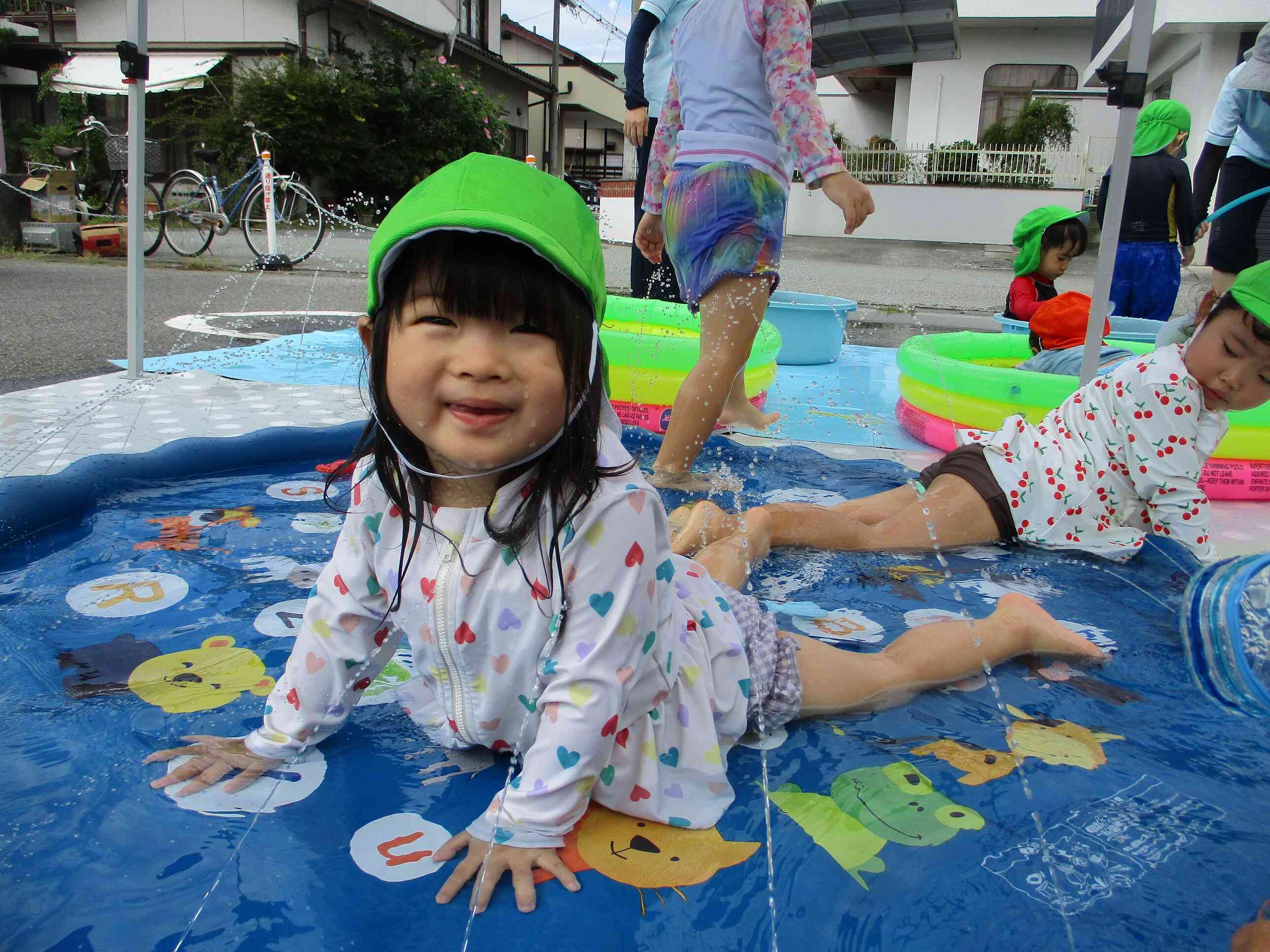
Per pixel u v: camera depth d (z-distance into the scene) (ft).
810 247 47.80
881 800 4.09
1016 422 8.00
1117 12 11.85
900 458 10.51
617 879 3.56
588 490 3.71
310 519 7.48
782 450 10.40
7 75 61.72
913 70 58.08
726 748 4.38
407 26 66.74
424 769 4.25
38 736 4.29
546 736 3.71
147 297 21.72
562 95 99.50
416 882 3.51
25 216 31.71
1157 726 4.82
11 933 3.14
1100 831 3.89
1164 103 16.55
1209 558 7.38
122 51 11.18
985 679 5.29
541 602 3.77
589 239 3.72
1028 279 15.57
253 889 3.42
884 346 19.95
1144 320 15.48
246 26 57.93
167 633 5.41
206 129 53.88
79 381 11.94
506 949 3.19
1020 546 7.67
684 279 9.19
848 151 54.60
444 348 3.47
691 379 8.86
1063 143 54.29
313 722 4.23
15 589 5.93
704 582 4.65
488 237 3.44
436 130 61.62
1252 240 13.11
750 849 3.75
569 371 3.59
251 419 10.40
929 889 3.51
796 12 8.50
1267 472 9.48
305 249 33.12
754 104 8.74
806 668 4.68
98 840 3.63
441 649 4.03
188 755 4.18
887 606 6.30
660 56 14.02
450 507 3.95
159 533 7.03
